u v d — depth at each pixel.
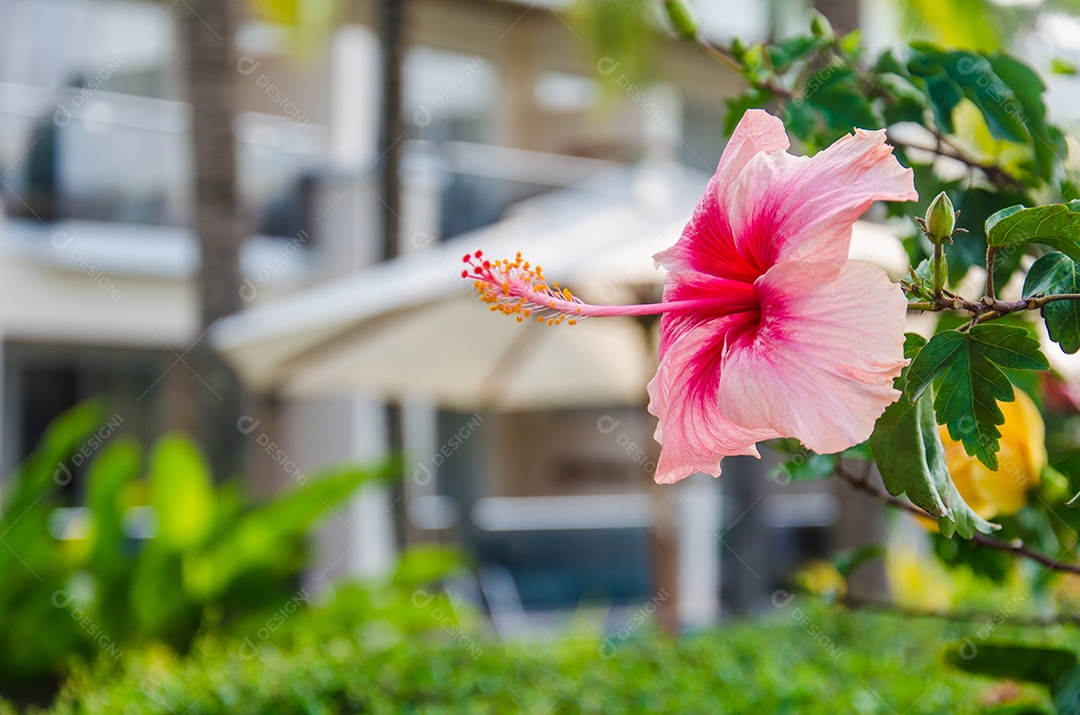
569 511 10.62
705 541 9.59
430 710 3.79
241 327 6.23
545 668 4.49
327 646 4.81
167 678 4.18
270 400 9.76
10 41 9.66
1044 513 1.66
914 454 1.06
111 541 5.30
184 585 5.33
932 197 1.50
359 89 10.40
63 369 9.90
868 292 0.94
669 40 10.81
